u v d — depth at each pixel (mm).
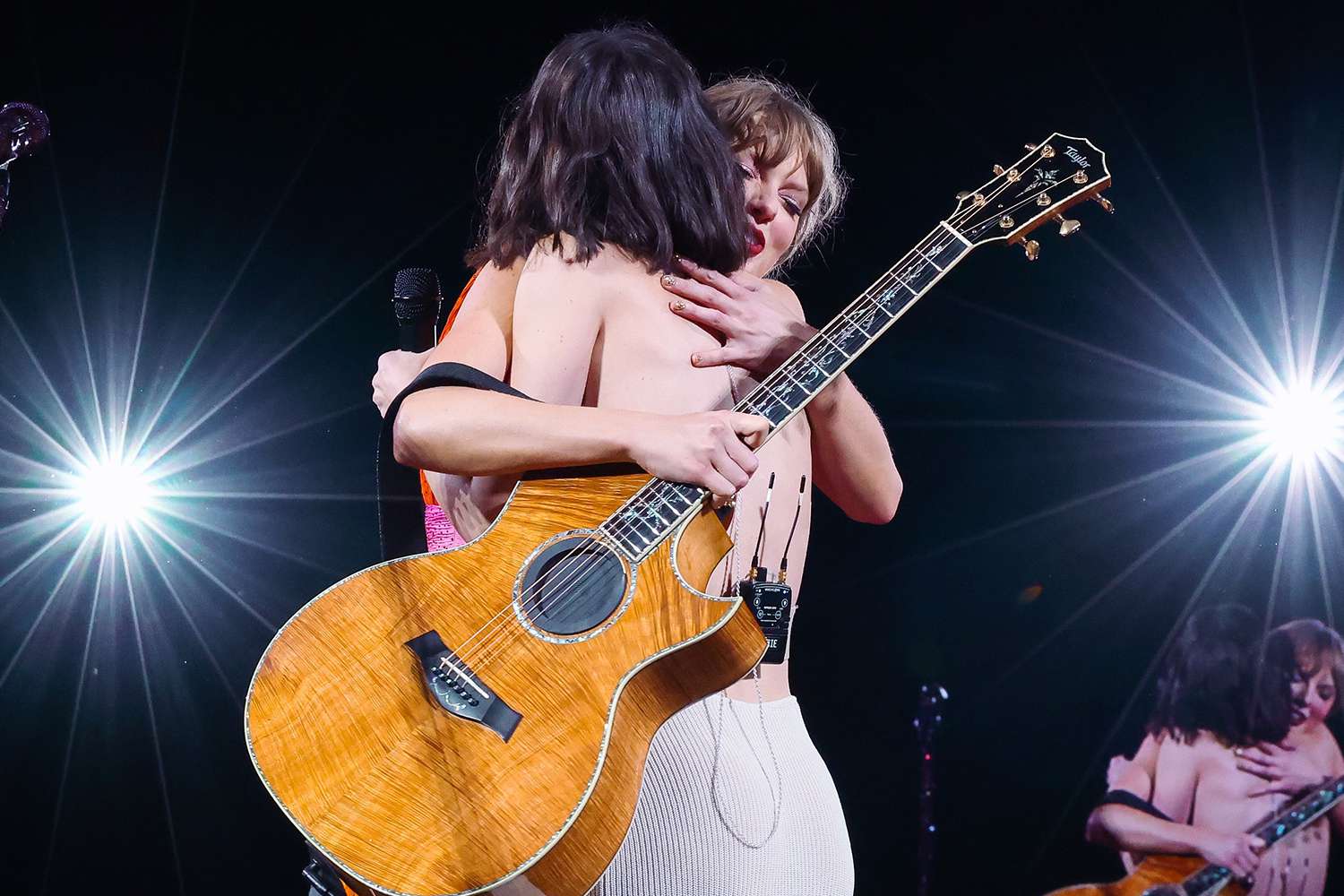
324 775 1266
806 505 1691
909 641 6062
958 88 5543
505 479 1575
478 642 1350
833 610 6145
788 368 1557
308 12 5453
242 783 5543
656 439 1399
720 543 1457
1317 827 4957
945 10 5473
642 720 1345
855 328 1582
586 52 1689
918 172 5574
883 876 5797
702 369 1588
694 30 5473
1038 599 6000
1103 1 5438
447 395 1456
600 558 1406
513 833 1234
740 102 2225
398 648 1345
